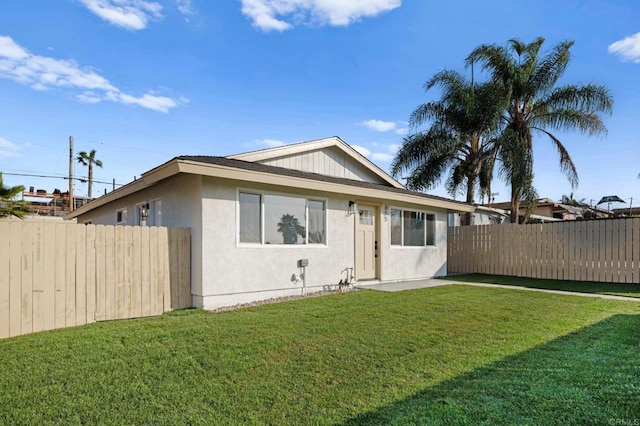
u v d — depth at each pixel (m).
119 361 4.12
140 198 10.39
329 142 11.12
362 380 3.59
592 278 11.78
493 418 2.82
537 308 7.09
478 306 7.27
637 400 3.10
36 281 5.75
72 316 6.07
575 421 2.78
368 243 10.88
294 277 8.70
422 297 8.40
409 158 17.55
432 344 4.73
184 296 7.37
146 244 6.94
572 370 3.78
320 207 9.45
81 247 6.23
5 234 5.52
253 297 7.94
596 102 15.36
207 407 3.05
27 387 3.45
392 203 11.55
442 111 17.19
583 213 27.94
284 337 5.04
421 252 12.57
